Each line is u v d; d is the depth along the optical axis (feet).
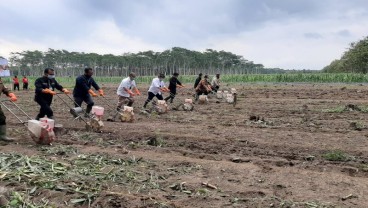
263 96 84.12
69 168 22.00
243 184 20.27
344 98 77.05
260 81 166.40
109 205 17.15
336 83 148.25
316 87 115.55
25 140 29.86
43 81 34.76
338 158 25.95
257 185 20.13
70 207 17.03
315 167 23.73
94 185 19.30
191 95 90.99
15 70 447.42
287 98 78.54
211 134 34.91
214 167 23.12
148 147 28.45
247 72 491.31
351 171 23.06
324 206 17.31
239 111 54.75
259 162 24.71
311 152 28.12
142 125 39.65
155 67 449.48
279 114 51.16
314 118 46.88
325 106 61.31
